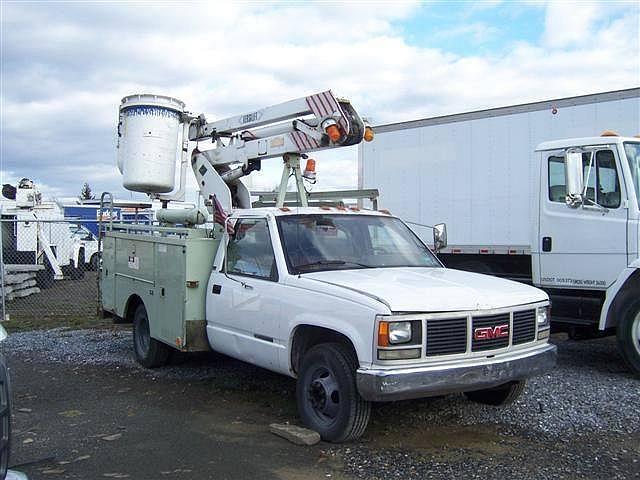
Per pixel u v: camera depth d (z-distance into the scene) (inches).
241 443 195.5
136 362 313.9
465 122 427.5
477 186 422.3
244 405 238.2
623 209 283.4
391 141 472.1
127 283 316.2
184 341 254.4
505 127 408.5
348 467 175.0
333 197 313.6
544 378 272.5
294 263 218.4
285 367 210.5
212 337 252.2
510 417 219.1
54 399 249.0
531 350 201.9
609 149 288.8
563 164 308.5
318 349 196.4
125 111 318.7
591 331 317.4
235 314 234.2
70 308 518.3
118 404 241.1
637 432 204.4
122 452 189.0
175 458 183.5
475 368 182.5
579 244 299.9
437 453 185.9
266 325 217.0
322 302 193.6
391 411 225.3
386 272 217.3
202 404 240.1
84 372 295.0
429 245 446.6
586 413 222.8
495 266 420.8
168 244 269.7
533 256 321.7
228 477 169.0
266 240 231.1
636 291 275.9
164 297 273.7
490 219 416.5
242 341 231.5
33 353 339.0
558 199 309.9
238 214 253.0
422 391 175.6
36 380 280.2
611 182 288.5
